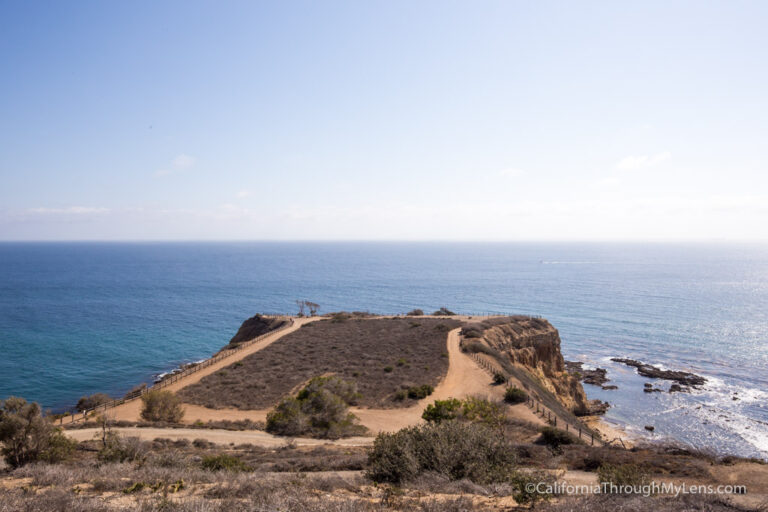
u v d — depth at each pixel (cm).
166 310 13075
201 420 3362
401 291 17562
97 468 1381
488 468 1253
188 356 8181
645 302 14762
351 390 3797
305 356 5291
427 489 1092
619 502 953
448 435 1340
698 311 13038
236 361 5216
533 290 17800
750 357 8088
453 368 4712
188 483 1123
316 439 2778
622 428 5028
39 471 1243
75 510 799
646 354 8506
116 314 12231
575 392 6038
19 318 11319
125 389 6194
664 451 1903
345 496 970
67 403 5544
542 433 2600
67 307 13138
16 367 7006
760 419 5197
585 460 1769
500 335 6269
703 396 6075
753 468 1514
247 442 2639
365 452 2148
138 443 1839
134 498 934
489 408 2792
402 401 3772
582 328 10869
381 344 5803
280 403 3450
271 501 854
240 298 15612
